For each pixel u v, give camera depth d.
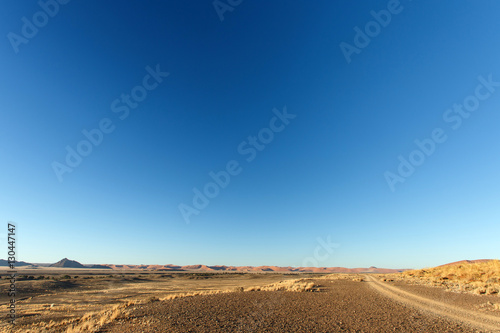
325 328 13.15
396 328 12.98
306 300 23.09
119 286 59.34
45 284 49.00
